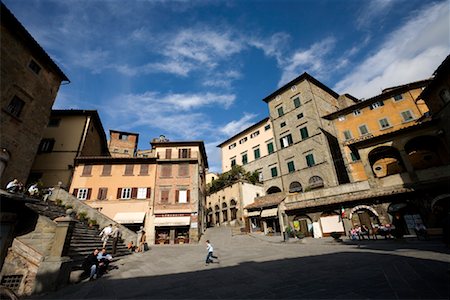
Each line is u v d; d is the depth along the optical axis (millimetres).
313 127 32312
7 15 15617
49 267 8836
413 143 22234
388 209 19984
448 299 5027
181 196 27469
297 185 32500
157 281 9328
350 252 12992
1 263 9883
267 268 10359
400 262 9086
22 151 17578
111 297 7480
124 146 45312
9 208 10625
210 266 11992
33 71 18703
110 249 15414
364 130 28297
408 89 26797
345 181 30172
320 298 5887
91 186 26672
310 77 35688
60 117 28531
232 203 34219
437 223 17562
